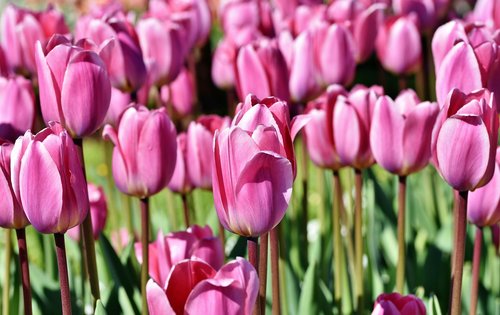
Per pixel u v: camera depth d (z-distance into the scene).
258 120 1.08
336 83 1.52
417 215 1.73
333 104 1.34
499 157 1.24
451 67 1.24
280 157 1.07
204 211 2.10
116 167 1.27
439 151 1.15
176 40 1.52
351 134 1.33
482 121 1.13
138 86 1.39
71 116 1.20
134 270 1.38
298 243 1.63
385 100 1.27
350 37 1.52
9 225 1.17
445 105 1.15
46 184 1.11
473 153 1.14
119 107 1.50
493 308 1.50
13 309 1.43
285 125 1.09
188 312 1.02
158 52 1.52
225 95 3.70
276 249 1.20
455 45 1.24
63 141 1.11
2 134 1.32
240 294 1.02
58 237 1.14
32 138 1.12
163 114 1.25
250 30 1.70
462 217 1.19
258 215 1.08
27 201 1.12
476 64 1.24
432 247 1.59
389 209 1.66
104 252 1.35
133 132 1.25
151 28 1.51
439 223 1.76
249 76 1.41
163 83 1.54
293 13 1.93
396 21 1.64
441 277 1.57
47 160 1.11
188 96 1.70
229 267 1.02
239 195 1.08
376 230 1.60
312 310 1.39
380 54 1.67
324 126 1.35
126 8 3.60
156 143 1.25
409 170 1.29
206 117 1.42
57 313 1.44
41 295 1.44
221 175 1.08
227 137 1.07
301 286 1.49
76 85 1.19
